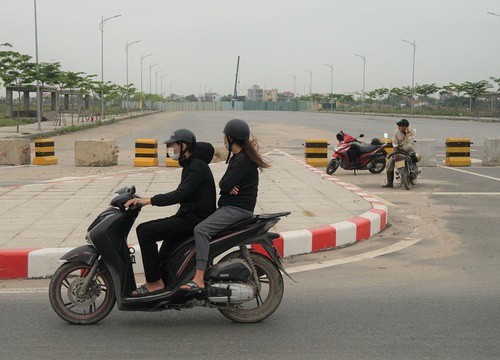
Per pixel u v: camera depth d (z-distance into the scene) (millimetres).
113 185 14609
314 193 13477
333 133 44844
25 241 8578
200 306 6066
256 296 5934
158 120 72438
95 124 55469
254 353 5117
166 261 5836
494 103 74188
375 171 19578
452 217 11898
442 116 80938
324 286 7184
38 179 17562
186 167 5789
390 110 110812
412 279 7500
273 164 20000
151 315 6188
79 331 5676
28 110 61656
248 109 184125
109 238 5703
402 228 10875
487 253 8953
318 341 5398
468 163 22062
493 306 6406
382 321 5922
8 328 5730
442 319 5980
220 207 5871
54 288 5805
